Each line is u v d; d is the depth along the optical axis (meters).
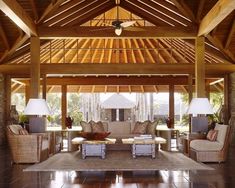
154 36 9.98
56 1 9.35
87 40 13.32
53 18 10.20
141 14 11.37
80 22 11.37
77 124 20.34
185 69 12.37
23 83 15.60
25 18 8.42
